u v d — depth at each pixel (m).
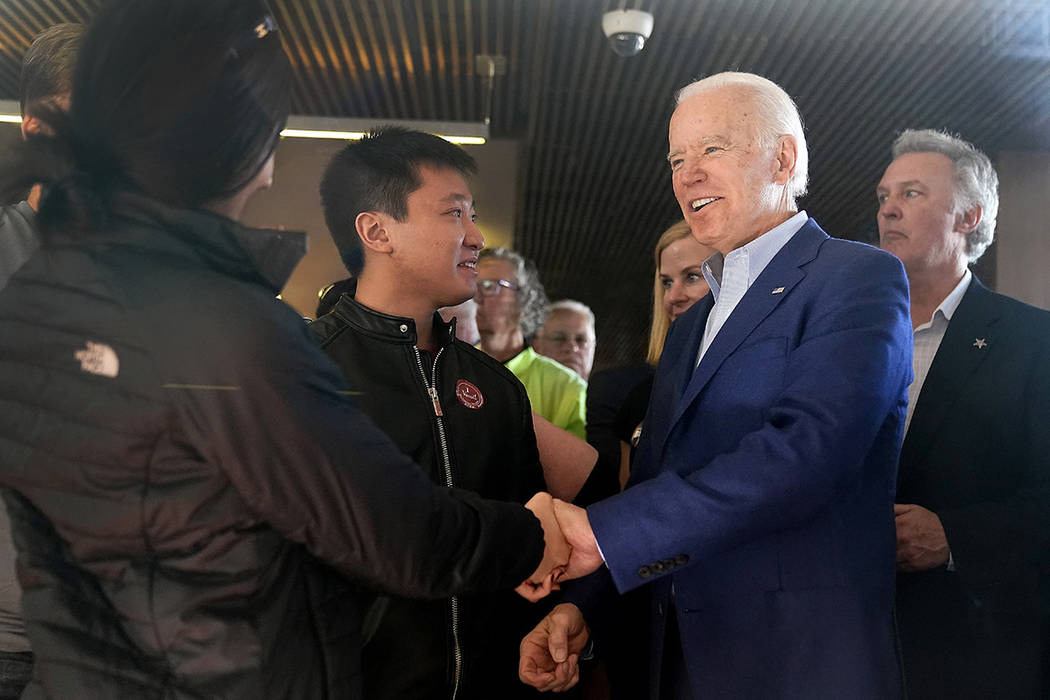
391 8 5.09
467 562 1.08
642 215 8.91
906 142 2.12
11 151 0.97
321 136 4.11
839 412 1.33
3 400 0.98
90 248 0.99
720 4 4.75
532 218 9.32
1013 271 5.21
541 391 3.02
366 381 1.46
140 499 0.95
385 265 1.52
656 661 1.57
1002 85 5.44
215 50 0.99
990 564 1.80
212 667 0.95
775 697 1.38
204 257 1.00
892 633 1.41
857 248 1.48
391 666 1.38
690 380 1.59
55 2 4.79
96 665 0.95
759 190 1.56
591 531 1.34
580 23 5.16
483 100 6.34
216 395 0.94
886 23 4.82
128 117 0.98
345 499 0.99
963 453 1.88
